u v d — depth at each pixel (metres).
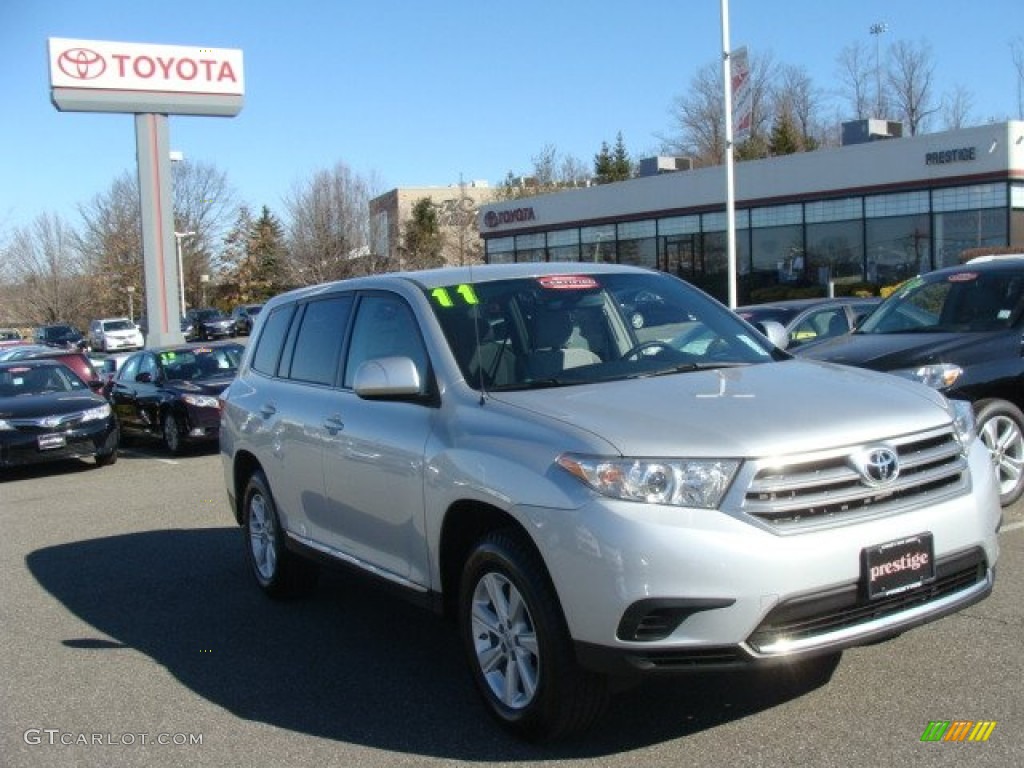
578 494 3.82
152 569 7.87
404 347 5.19
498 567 4.21
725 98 22.80
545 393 4.51
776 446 3.76
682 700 4.54
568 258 44.66
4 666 5.77
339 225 44.91
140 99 30.92
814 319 13.07
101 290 68.44
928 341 7.76
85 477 13.50
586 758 4.07
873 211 32.69
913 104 60.94
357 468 5.22
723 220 37.78
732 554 3.61
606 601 3.70
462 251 60.84
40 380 15.15
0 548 9.14
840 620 3.78
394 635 5.94
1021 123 28.88
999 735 3.99
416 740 4.41
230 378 15.48
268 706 4.93
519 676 4.23
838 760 3.88
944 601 4.00
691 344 5.16
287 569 6.52
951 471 4.12
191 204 74.38
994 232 29.41
